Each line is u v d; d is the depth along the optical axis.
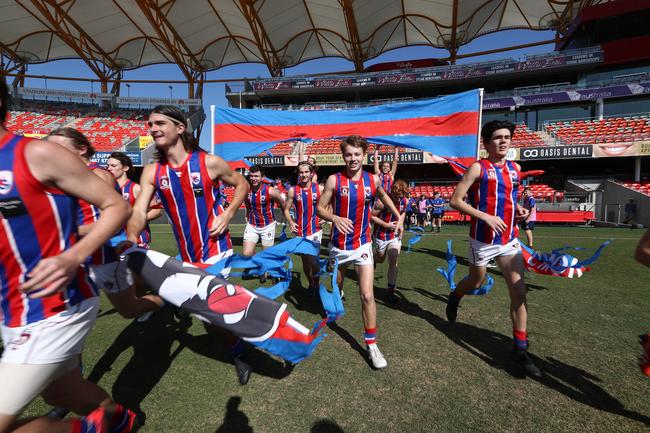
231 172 2.25
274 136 8.40
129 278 1.83
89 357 2.66
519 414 1.90
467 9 24.50
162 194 2.15
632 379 2.26
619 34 21.39
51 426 1.07
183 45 27.73
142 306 1.88
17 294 1.08
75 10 23.61
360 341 2.93
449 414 1.91
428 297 4.25
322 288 2.24
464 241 9.77
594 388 2.16
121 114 30.81
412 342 2.88
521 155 17.83
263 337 1.88
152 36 28.25
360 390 2.16
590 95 20.23
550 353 2.64
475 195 2.65
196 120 30.66
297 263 6.55
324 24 27.34
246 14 21.91
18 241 1.03
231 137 8.50
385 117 7.96
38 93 28.22
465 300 4.04
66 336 1.15
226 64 32.50
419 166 23.61
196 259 2.27
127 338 3.03
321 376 2.34
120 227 1.13
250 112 8.50
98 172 2.47
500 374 2.34
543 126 21.34
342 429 1.79
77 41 27.89
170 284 1.87
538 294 4.22
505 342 2.87
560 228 14.14
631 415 1.89
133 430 1.79
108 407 1.47
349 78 25.98
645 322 3.27
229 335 2.19
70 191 1.06
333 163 20.36
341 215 2.70
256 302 1.91
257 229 5.17
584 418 1.87
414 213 15.83
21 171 0.98
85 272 1.25
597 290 4.39
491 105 21.84
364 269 2.60
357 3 23.33
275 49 30.08
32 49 28.86
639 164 17.08
